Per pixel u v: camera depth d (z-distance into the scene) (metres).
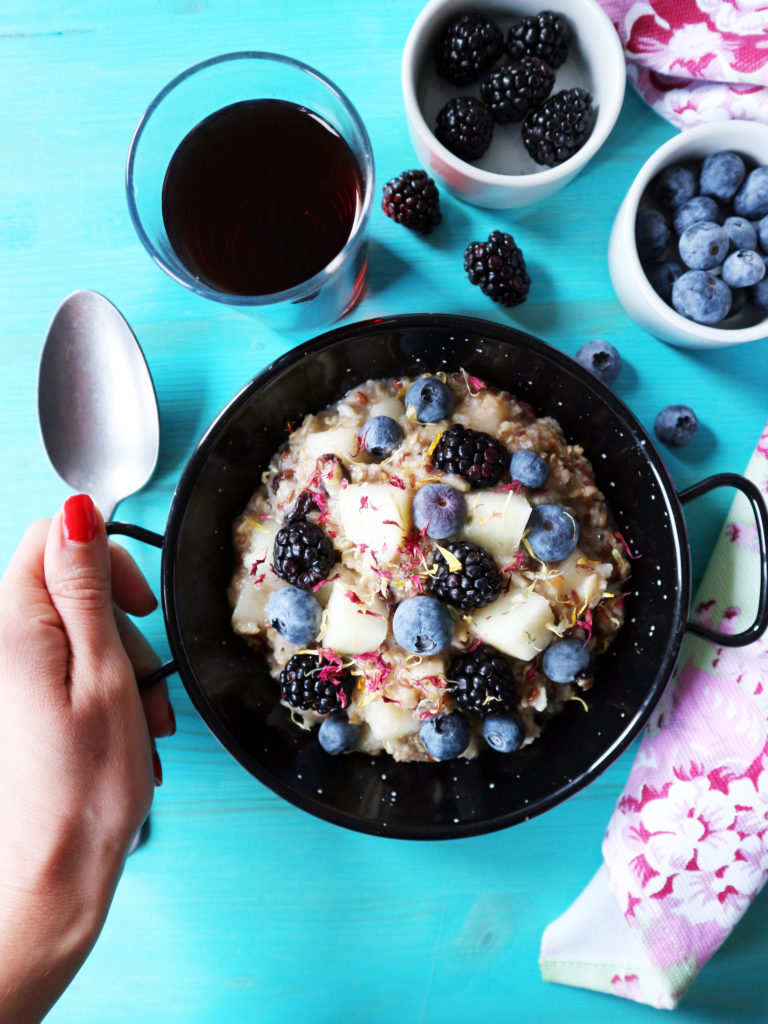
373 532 0.29
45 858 0.28
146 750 0.29
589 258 0.35
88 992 0.35
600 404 0.30
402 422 0.31
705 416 0.35
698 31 0.33
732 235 0.32
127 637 0.32
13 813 0.28
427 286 0.35
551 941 0.34
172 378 0.35
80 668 0.28
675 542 0.29
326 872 0.35
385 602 0.30
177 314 0.35
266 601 0.31
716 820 0.32
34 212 0.35
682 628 0.29
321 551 0.29
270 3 0.35
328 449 0.31
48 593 0.29
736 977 0.35
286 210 0.31
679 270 0.33
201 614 0.30
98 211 0.35
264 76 0.30
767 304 0.32
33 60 0.35
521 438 0.31
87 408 0.34
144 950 0.35
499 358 0.31
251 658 0.32
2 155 0.35
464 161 0.32
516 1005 0.35
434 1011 0.35
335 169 0.31
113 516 0.34
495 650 0.30
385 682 0.30
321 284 0.29
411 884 0.35
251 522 0.32
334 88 0.29
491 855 0.35
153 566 0.35
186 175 0.31
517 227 0.35
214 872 0.35
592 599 0.30
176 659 0.29
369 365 0.32
